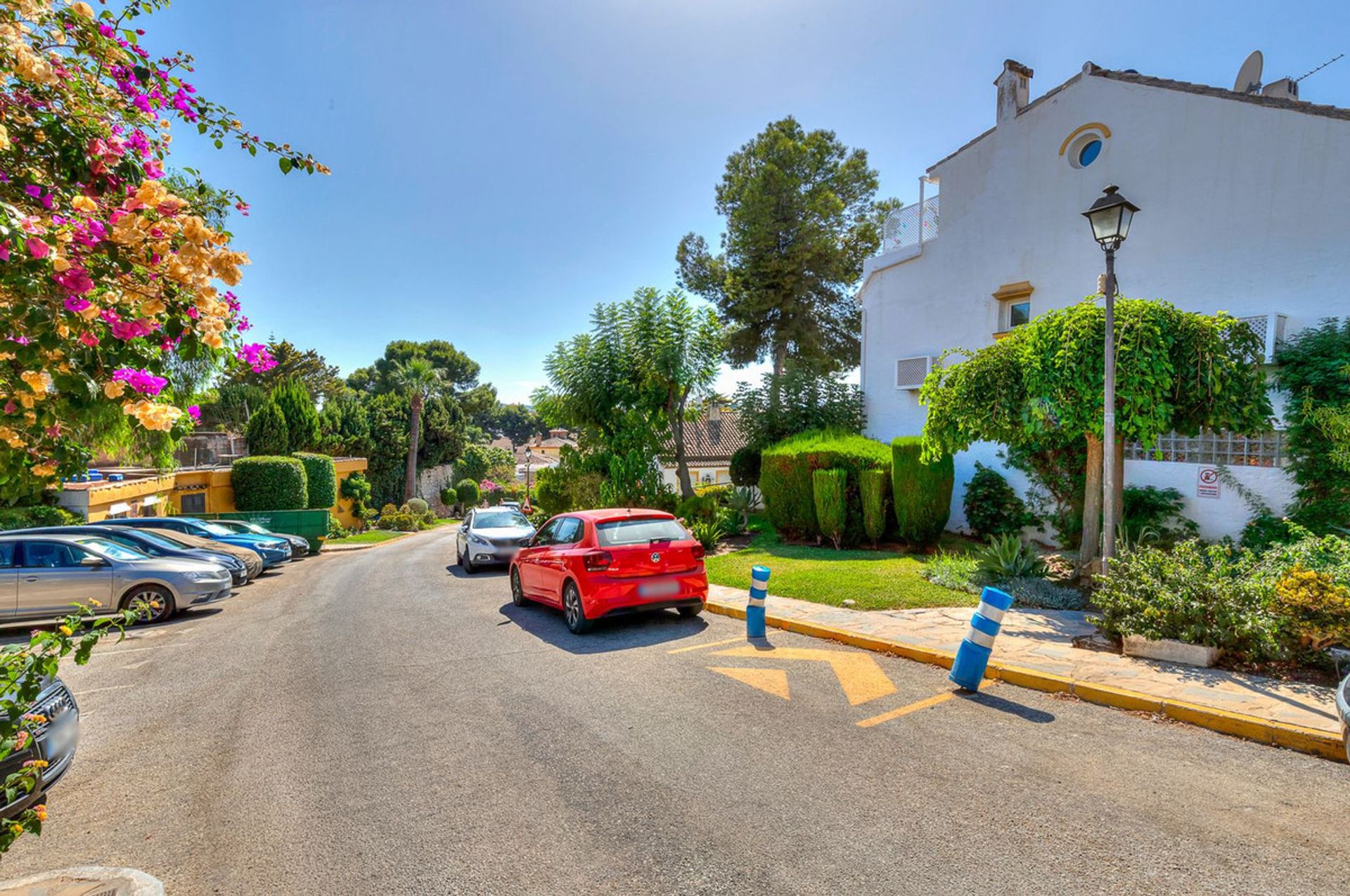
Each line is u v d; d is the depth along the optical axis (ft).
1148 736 15.72
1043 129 47.85
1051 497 43.09
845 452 47.29
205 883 11.05
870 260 61.11
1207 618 20.21
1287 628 18.89
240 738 17.61
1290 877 10.18
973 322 52.47
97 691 22.54
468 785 14.28
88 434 11.60
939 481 42.06
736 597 32.76
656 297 59.47
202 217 9.24
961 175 53.31
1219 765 14.07
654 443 57.52
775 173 82.64
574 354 60.59
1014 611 27.78
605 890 10.48
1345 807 12.27
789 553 45.16
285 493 85.81
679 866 11.02
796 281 86.22
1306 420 31.68
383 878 11.02
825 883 10.42
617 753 15.58
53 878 10.82
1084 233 45.62
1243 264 38.06
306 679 22.93
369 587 45.03
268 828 12.81
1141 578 21.61
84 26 9.32
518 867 11.19
